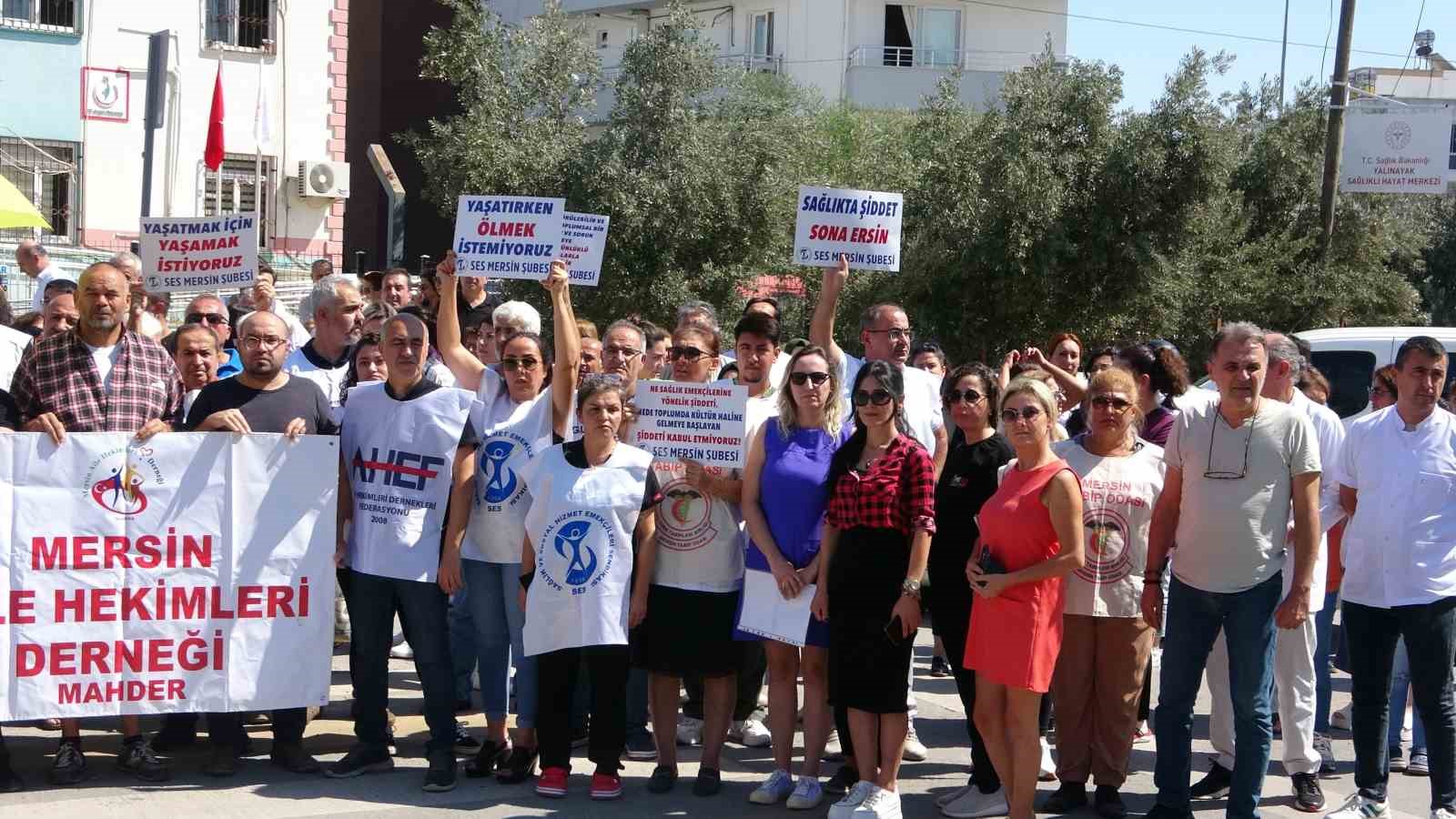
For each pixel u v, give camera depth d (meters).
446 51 21.05
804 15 39.91
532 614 6.46
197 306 8.50
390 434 6.65
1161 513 6.28
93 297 6.67
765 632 6.40
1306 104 26.45
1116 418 6.50
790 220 20.33
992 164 19.50
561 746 6.54
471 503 6.82
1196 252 21.52
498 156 19.50
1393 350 12.62
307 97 23.64
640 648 6.66
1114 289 19.73
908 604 6.05
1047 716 7.13
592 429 6.52
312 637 6.66
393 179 12.99
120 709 6.42
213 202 22.89
